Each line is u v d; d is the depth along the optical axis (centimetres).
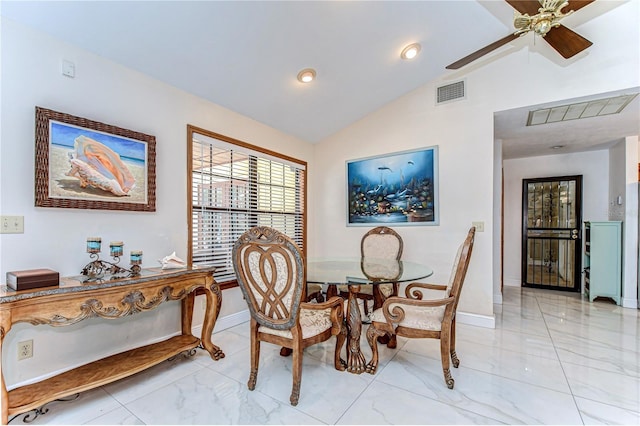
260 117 345
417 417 165
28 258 183
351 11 225
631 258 381
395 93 357
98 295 178
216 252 305
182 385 200
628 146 388
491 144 310
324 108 357
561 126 351
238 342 274
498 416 166
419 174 353
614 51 254
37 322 158
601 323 318
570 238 473
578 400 180
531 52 289
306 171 432
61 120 194
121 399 184
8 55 176
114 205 220
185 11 196
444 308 206
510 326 310
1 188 173
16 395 165
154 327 248
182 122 272
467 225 323
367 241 362
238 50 241
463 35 273
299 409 173
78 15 184
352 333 218
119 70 227
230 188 321
